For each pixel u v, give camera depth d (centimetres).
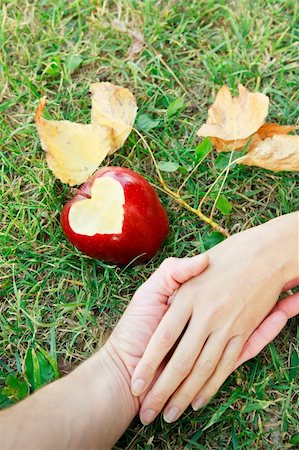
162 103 55
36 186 52
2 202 52
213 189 51
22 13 59
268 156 47
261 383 45
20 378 46
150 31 58
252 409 44
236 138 48
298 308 45
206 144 49
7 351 47
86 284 48
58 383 40
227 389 45
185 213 50
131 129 50
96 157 48
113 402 40
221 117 49
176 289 43
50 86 56
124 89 50
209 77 55
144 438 44
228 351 42
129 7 58
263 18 58
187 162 52
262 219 50
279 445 44
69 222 45
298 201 51
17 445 36
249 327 42
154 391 41
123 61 57
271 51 56
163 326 41
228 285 42
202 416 44
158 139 53
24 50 57
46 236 51
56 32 58
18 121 55
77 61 56
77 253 49
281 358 46
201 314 41
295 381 46
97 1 59
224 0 59
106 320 48
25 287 49
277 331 44
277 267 43
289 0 58
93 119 49
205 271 43
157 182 52
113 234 44
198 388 41
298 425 44
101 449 39
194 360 41
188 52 57
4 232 51
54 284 49
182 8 59
